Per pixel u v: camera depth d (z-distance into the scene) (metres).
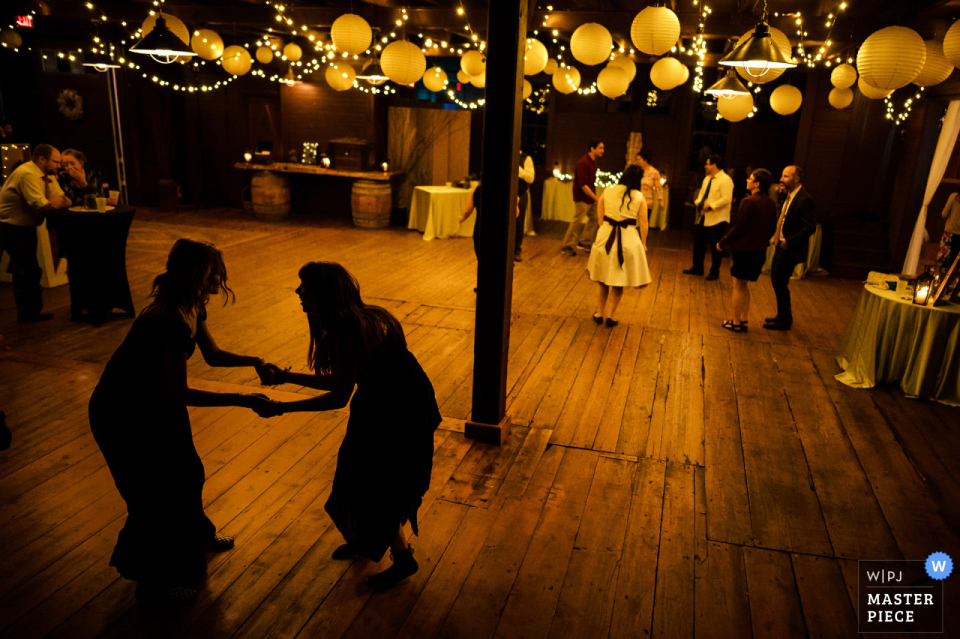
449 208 9.55
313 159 10.62
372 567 2.60
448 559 2.67
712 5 6.93
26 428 3.60
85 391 4.10
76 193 5.45
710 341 5.64
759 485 3.35
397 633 2.26
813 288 7.81
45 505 2.91
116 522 2.82
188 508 2.31
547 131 12.11
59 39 10.45
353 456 2.26
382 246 8.90
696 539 2.88
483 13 7.48
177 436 2.23
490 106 3.21
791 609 2.47
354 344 2.18
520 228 8.27
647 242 10.12
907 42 3.67
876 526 3.02
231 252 8.14
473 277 7.42
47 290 6.34
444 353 5.09
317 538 2.76
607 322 5.93
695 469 3.50
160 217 10.23
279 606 2.36
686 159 11.61
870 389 4.69
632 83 11.54
